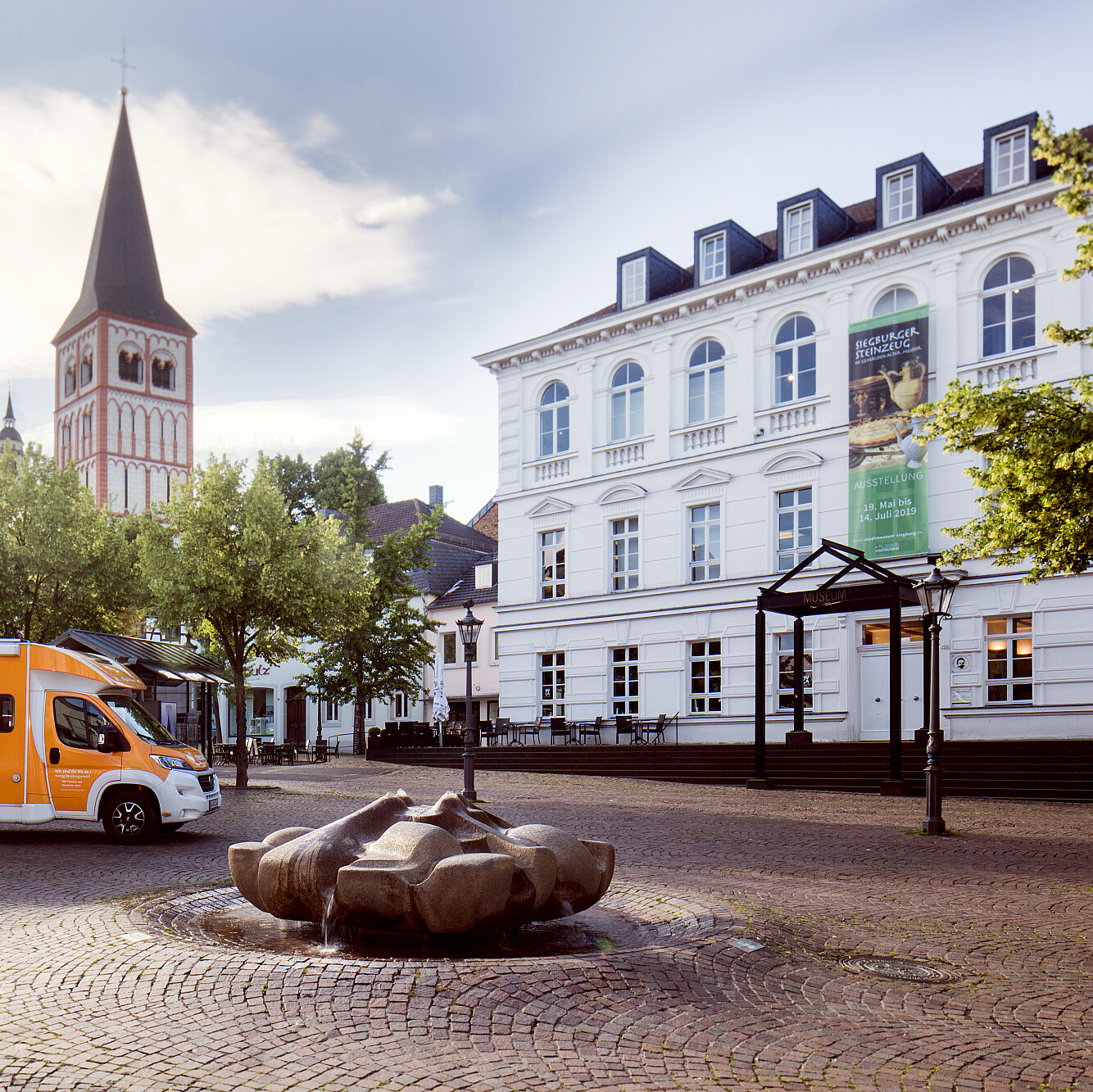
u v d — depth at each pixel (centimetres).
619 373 3256
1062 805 1827
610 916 877
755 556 2886
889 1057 546
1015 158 2542
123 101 8706
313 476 4259
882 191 2745
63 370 8919
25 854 1310
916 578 2516
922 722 2600
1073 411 1441
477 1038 548
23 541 2616
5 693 1428
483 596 4628
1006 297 2500
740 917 856
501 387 3512
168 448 8625
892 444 2622
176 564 2411
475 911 717
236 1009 583
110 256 8562
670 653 3034
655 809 1780
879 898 968
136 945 715
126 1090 484
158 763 1423
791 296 2856
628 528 3200
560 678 3309
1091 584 2330
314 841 784
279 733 5091
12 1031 562
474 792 1933
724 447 2970
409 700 4834
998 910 914
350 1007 583
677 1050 546
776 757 2392
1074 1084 514
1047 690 2373
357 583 2609
